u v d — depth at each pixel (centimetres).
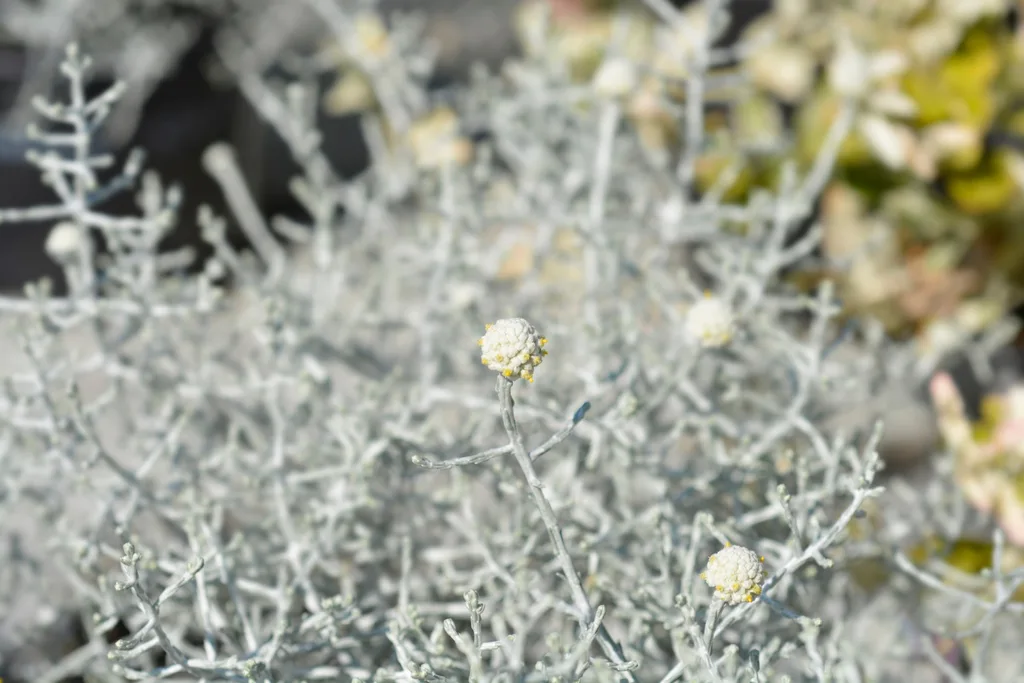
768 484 57
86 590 56
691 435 61
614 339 59
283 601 53
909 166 88
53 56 99
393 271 67
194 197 102
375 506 55
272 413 59
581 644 48
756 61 92
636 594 54
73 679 59
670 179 69
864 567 61
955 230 90
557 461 58
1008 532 61
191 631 58
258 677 50
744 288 64
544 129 74
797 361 58
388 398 61
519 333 47
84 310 59
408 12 138
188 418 59
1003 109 93
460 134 86
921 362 70
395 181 79
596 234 64
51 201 90
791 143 88
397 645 50
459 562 59
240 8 114
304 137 76
